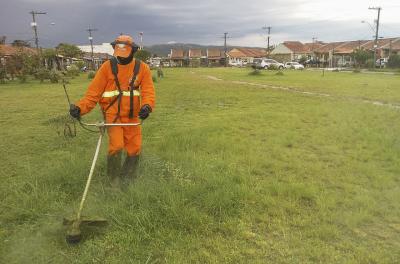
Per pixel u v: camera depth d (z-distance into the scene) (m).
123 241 3.97
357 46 89.38
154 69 62.41
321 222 4.43
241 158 6.81
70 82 31.66
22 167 6.50
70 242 3.95
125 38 5.00
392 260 3.72
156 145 7.66
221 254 3.79
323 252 3.81
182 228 4.23
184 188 5.03
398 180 5.89
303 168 6.39
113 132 5.16
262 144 8.02
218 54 117.94
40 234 4.17
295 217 4.55
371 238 4.14
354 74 44.66
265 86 25.16
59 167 5.95
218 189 5.07
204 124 10.34
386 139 8.30
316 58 95.50
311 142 8.25
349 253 3.84
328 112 12.32
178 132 8.97
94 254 3.80
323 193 5.24
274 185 5.41
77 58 75.31
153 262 3.68
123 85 5.04
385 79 32.97
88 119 11.49
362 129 9.47
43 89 24.30
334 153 7.40
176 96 18.53
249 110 13.34
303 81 30.48
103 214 4.45
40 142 8.42
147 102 4.97
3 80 31.09
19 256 3.80
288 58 106.69
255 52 119.38
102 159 6.27
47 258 3.76
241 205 4.82
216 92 20.62
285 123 10.45
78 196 5.06
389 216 4.60
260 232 4.23
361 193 5.28
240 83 28.55
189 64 110.94
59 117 11.44
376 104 14.88
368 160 6.90
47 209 4.68
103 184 5.33
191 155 6.80
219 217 4.52
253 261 3.69
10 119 11.88
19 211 4.63
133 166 5.38
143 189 4.96
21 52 38.12
